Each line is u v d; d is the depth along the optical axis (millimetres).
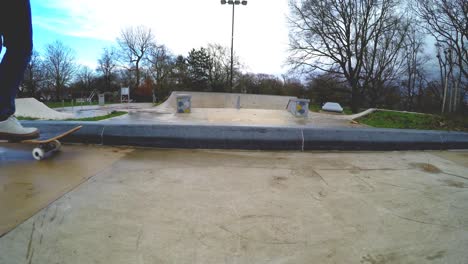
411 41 22469
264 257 1322
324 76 23438
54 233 1442
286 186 2309
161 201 1909
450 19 15359
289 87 33219
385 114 10859
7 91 2576
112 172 2490
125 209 1761
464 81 15844
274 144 3586
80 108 18703
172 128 3551
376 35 20703
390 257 1352
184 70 38094
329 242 1471
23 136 2693
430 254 1384
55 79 38000
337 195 2145
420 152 3793
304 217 1752
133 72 42938
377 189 2311
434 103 22984
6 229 1453
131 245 1372
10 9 2402
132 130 3535
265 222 1667
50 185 2105
